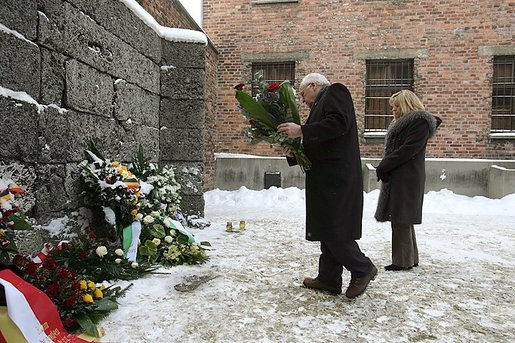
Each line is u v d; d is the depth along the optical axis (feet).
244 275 11.48
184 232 13.14
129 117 15.43
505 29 31.24
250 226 19.36
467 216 23.71
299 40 33.47
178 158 18.83
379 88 33.40
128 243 11.82
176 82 18.63
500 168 29.17
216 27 34.63
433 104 32.30
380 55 32.55
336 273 9.99
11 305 6.45
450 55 31.94
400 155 11.82
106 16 13.56
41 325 6.81
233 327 8.16
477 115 31.86
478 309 9.36
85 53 12.37
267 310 9.05
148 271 11.29
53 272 8.34
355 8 32.73
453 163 31.04
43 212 10.73
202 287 10.43
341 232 9.05
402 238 12.26
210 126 32.53
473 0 31.50
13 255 9.02
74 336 7.32
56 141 11.12
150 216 12.67
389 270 12.35
